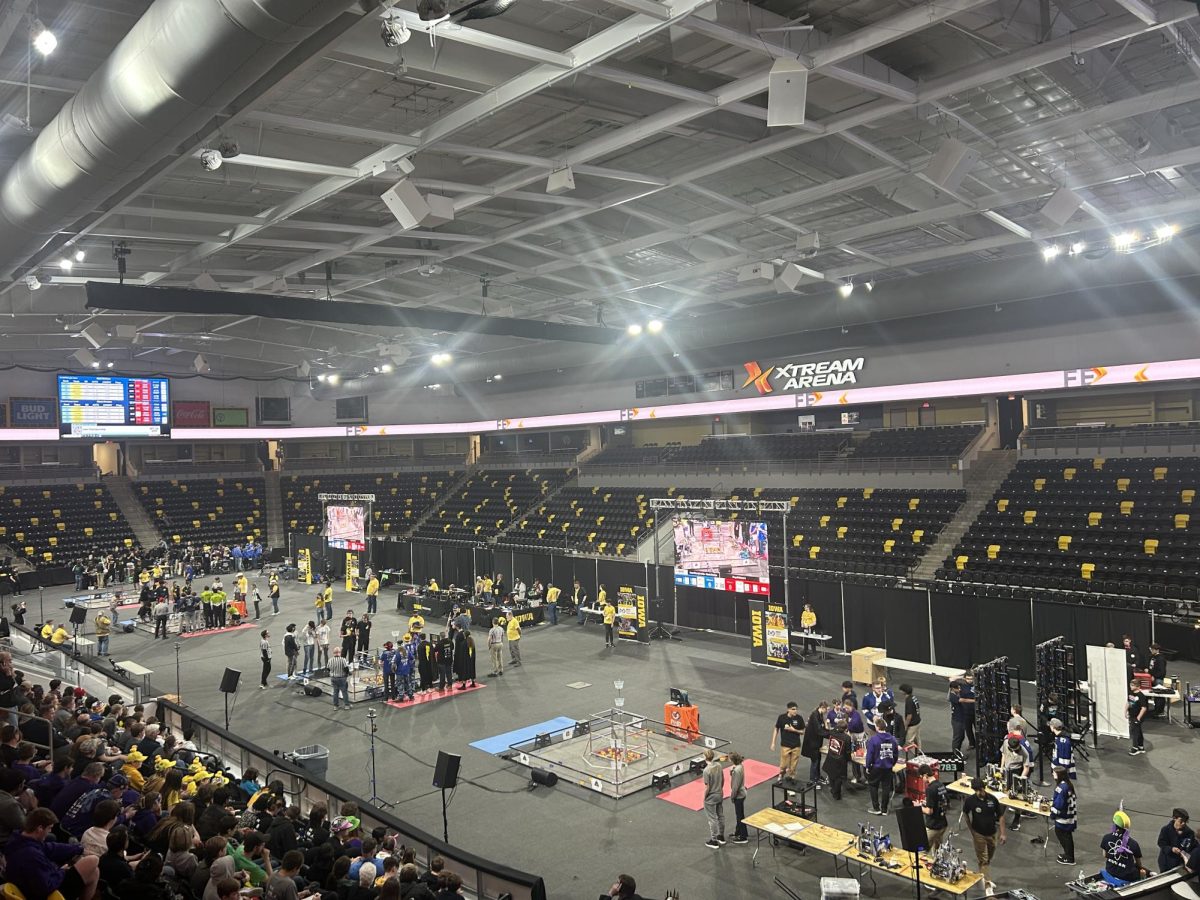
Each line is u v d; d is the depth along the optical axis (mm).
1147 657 20344
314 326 45812
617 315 42875
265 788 13109
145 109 11758
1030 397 37219
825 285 37750
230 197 24375
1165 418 34219
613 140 19594
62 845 8305
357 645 27094
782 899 12539
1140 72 18844
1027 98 19359
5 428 49188
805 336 38125
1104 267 26766
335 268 34500
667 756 18484
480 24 15547
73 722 14852
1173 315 28844
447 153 21250
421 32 14820
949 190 18203
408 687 23516
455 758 13773
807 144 22078
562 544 42719
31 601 40375
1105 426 33906
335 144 21422
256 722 21719
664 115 18641
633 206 26797
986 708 16781
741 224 28766
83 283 28719
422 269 30219
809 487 39438
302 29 9562
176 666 25609
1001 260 29094
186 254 28422
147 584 35625
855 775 16875
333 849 11156
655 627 31062
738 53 16938
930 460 35781
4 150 18984
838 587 27047
